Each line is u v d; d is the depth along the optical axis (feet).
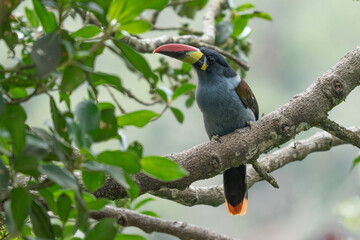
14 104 13.71
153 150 86.63
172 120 88.12
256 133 23.16
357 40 96.78
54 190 16.16
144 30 14.14
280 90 99.76
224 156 22.84
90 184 15.75
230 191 29.84
